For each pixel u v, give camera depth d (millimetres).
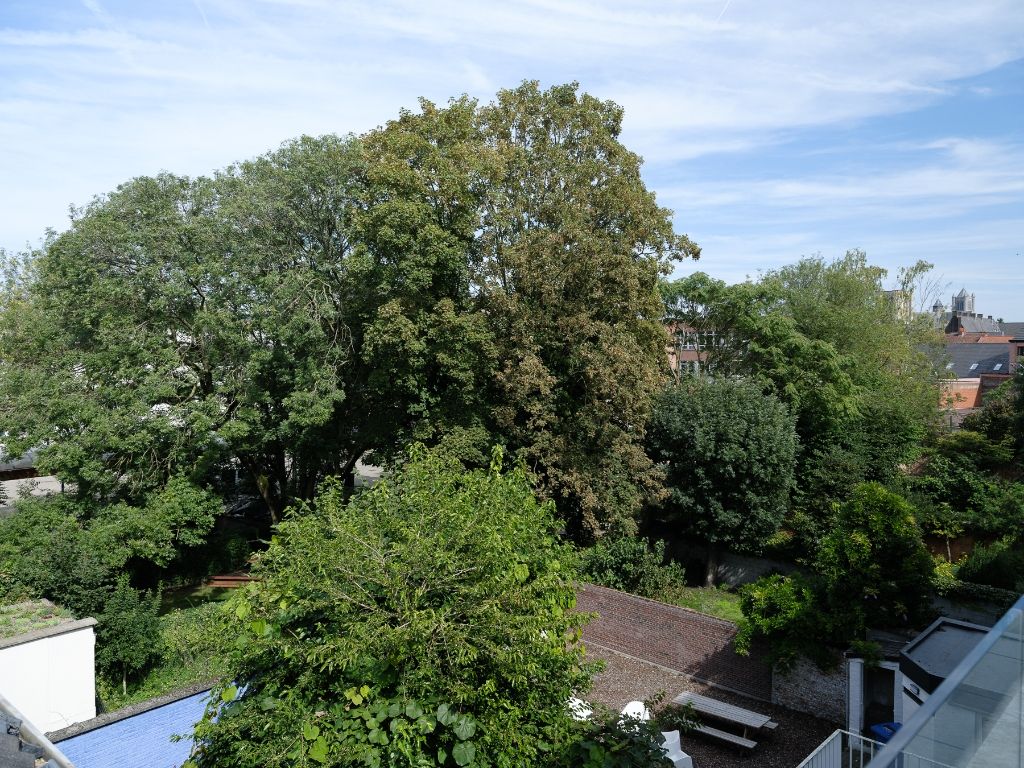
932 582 13484
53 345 18047
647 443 22031
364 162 19766
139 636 14742
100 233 17609
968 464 22406
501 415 19609
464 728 5867
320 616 6895
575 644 8008
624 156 20844
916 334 36594
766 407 20953
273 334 18156
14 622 12836
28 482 30531
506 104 21078
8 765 4500
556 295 19438
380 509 7766
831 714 13570
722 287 28219
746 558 22266
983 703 2939
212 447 19359
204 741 6711
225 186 19672
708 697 14742
